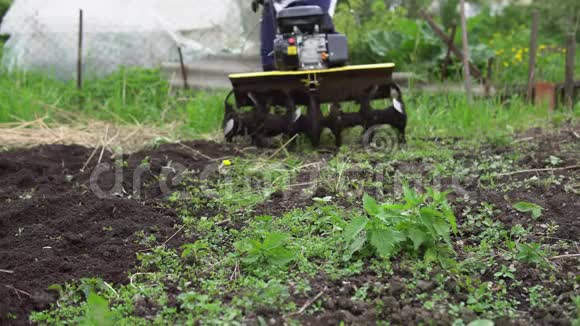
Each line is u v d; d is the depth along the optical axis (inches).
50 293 190.1
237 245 198.4
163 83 322.3
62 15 341.1
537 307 182.9
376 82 263.9
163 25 343.6
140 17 343.3
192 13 350.3
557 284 188.7
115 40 339.6
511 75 345.4
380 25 358.3
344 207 219.6
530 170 238.2
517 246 196.7
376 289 187.0
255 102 264.5
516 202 217.6
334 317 176.2
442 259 193.8
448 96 314.5
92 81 327.0
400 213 197.0
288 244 201.0
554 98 315.6
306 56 263.4
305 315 179.8
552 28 393.7
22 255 200.1
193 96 327.0
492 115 292.5
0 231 210.2
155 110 310.2
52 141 273.6
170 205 223.0
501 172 239.3
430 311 178.9
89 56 337.4
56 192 231.8
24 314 185.5
